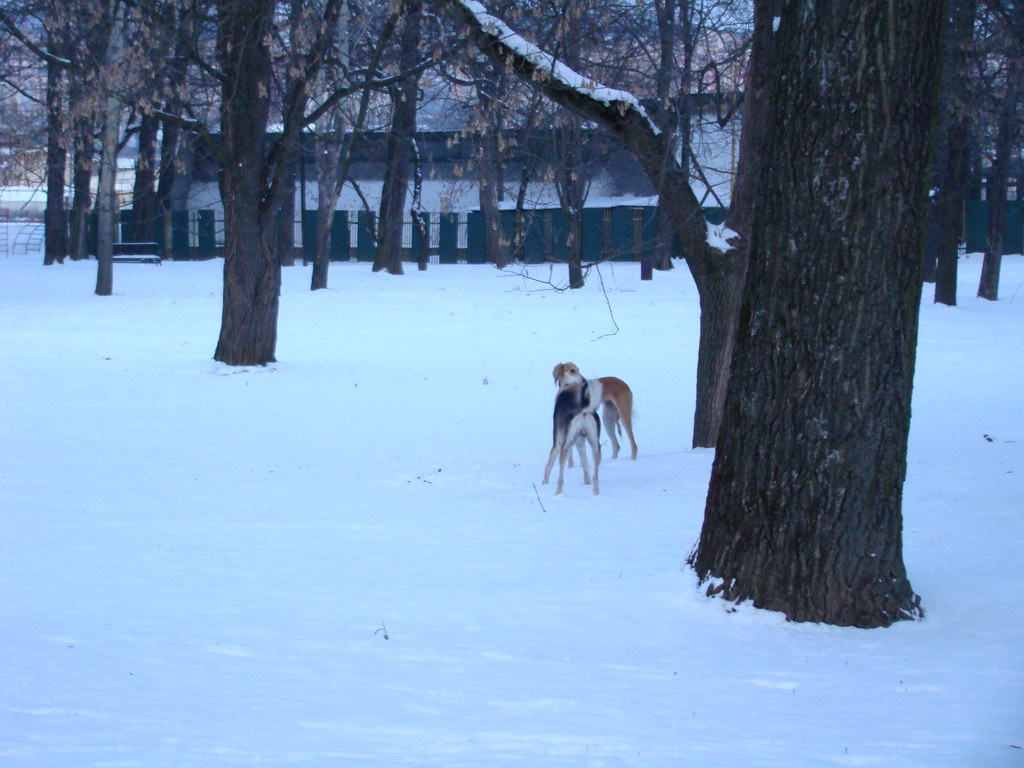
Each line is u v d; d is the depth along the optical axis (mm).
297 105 25625
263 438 18328
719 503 9047
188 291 46312
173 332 33500
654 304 41312
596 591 9328
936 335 33875
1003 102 29938
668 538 11375
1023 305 41719
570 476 15414
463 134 18141
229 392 23203
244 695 6676
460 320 37531
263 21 23391
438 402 22406
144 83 23859
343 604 8945
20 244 73812
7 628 8047
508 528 12023
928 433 18188
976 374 26109
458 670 7285
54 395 22344
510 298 43406
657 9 21641
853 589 8422
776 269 8594
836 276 8328
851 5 8156
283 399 22484
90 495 13789
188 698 6582
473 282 49438
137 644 7734
